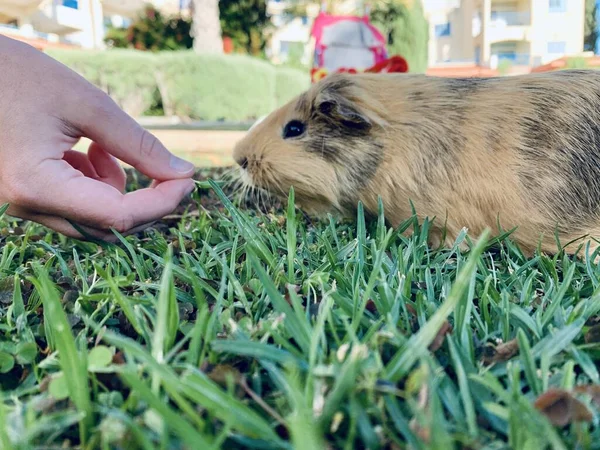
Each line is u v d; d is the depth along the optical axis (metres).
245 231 0.15
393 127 0.19
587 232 0.18
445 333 0.09
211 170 0.37
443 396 0.07
